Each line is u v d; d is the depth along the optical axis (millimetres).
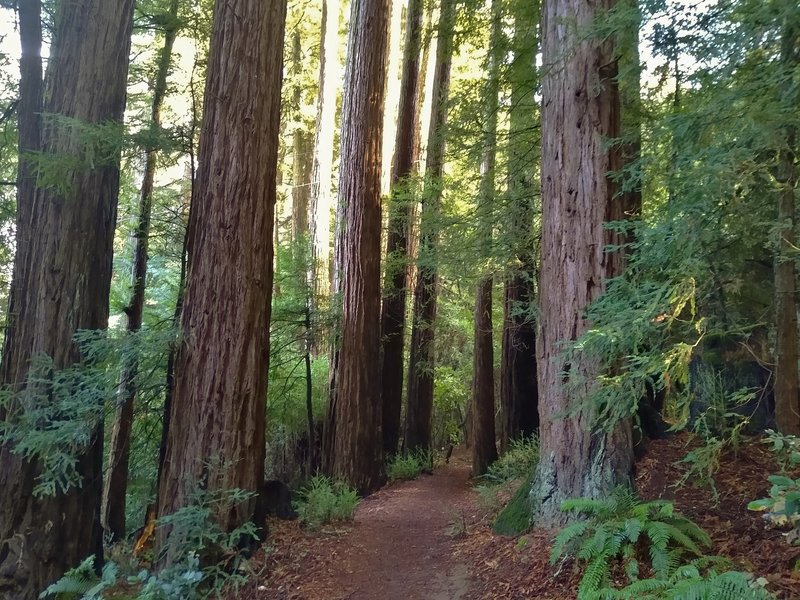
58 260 6160
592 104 5199
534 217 8594
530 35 8031
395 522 7566
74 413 5875
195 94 8211
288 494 7062
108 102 6527
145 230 8516
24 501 5934
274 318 10953
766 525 4199
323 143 16125
